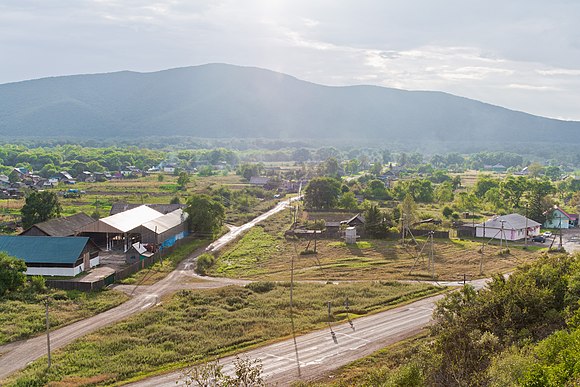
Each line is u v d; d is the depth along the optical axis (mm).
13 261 74000
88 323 64562
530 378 30953
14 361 53438
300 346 57750
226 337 60312
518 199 163750
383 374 41844
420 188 197250
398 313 68938
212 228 124312
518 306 47844
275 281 86000
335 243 118938
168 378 49719
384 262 100625
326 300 74688
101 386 48000
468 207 167625
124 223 106500
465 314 48875
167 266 94875
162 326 63094
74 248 85250
